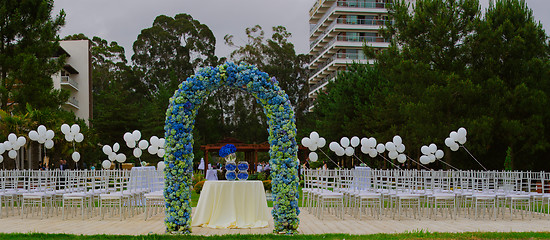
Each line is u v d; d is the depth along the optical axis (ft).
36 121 71.05
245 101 195.93
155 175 46.39
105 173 38.73
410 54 71.26
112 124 141.59
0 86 75.20
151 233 27.37
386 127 86.74
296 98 213.05
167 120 29.35
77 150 90.43
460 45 69.41
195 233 28.84
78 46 151.84
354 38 182.91
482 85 64.49
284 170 29.35
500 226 32.27
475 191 40.52
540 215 38.37
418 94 68.39
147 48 199.62
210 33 203.51
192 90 29.40
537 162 71.82
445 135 63.93
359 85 96.99
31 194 36.86
